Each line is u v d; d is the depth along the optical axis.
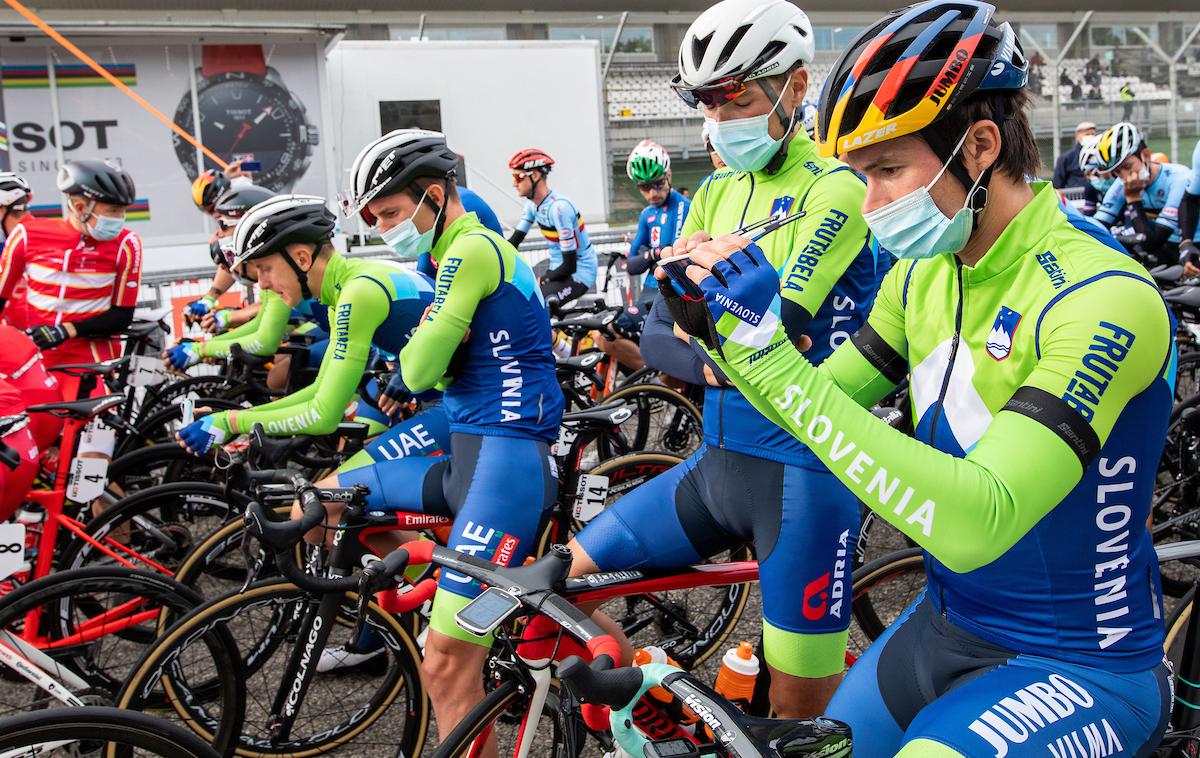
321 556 2.64
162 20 10.49
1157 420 1.25
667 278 1.38
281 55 9.47
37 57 8.80
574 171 10.68
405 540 2.73
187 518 3.37
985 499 1.15
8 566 2.58
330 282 2.97
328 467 3.76
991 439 1.20
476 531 2.36
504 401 2.46
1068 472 1.17
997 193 1.29
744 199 2.23
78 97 8.98
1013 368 1.30
